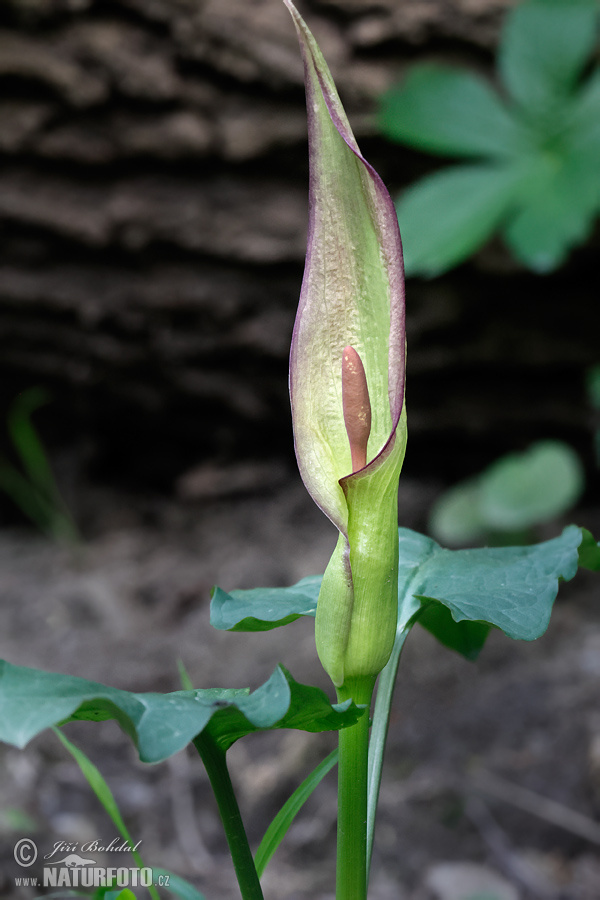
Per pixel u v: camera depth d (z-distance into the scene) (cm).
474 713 122
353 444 59
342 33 138
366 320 60
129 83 141
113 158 148
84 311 160
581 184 120
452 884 98
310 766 115
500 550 67
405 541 68
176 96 142
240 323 160
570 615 139
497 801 108
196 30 137
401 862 102
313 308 60
